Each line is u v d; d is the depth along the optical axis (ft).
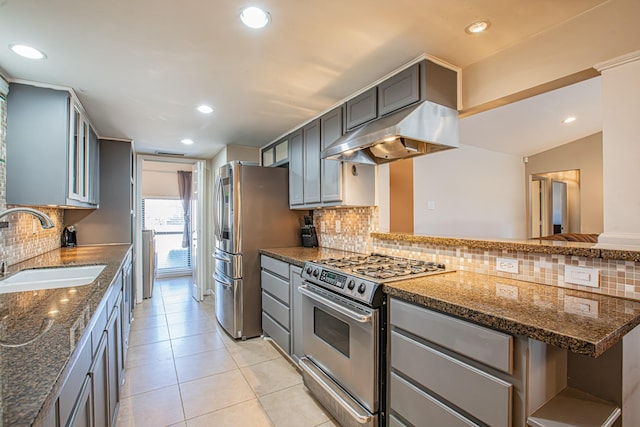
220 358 8.82
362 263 6.97
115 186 11.91
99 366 4.30
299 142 10.28
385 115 6.79
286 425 6.03
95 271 6.94
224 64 6.29
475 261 6.01
